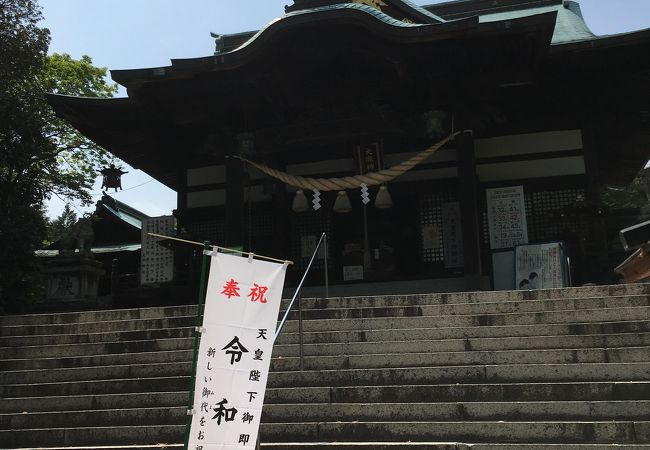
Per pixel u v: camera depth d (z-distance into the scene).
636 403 7.63
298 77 18.27
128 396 9.24
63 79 27.06
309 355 9.85
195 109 19.25
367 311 10.99
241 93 18.59
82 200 25.69
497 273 17.45
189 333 10.97
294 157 21.02
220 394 5.50
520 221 18.23
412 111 18.36
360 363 9.41
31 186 22.75
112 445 8.41
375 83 18.19
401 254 20.14
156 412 8.80
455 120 17.77
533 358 8.91
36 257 20.47
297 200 18.39
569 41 17.66
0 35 20.84
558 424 7.43
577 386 8.10
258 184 21.28
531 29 15.59
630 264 12.16
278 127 18.84
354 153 18.91
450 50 16.69
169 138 21.95
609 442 7.25
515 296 11.19
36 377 10.25
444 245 19.14
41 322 12.28
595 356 8.73
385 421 8.11
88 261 17.39
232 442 5.44
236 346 5.63
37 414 9.12
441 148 19.67
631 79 17.94
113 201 29.73
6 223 19.72
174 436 8.34
